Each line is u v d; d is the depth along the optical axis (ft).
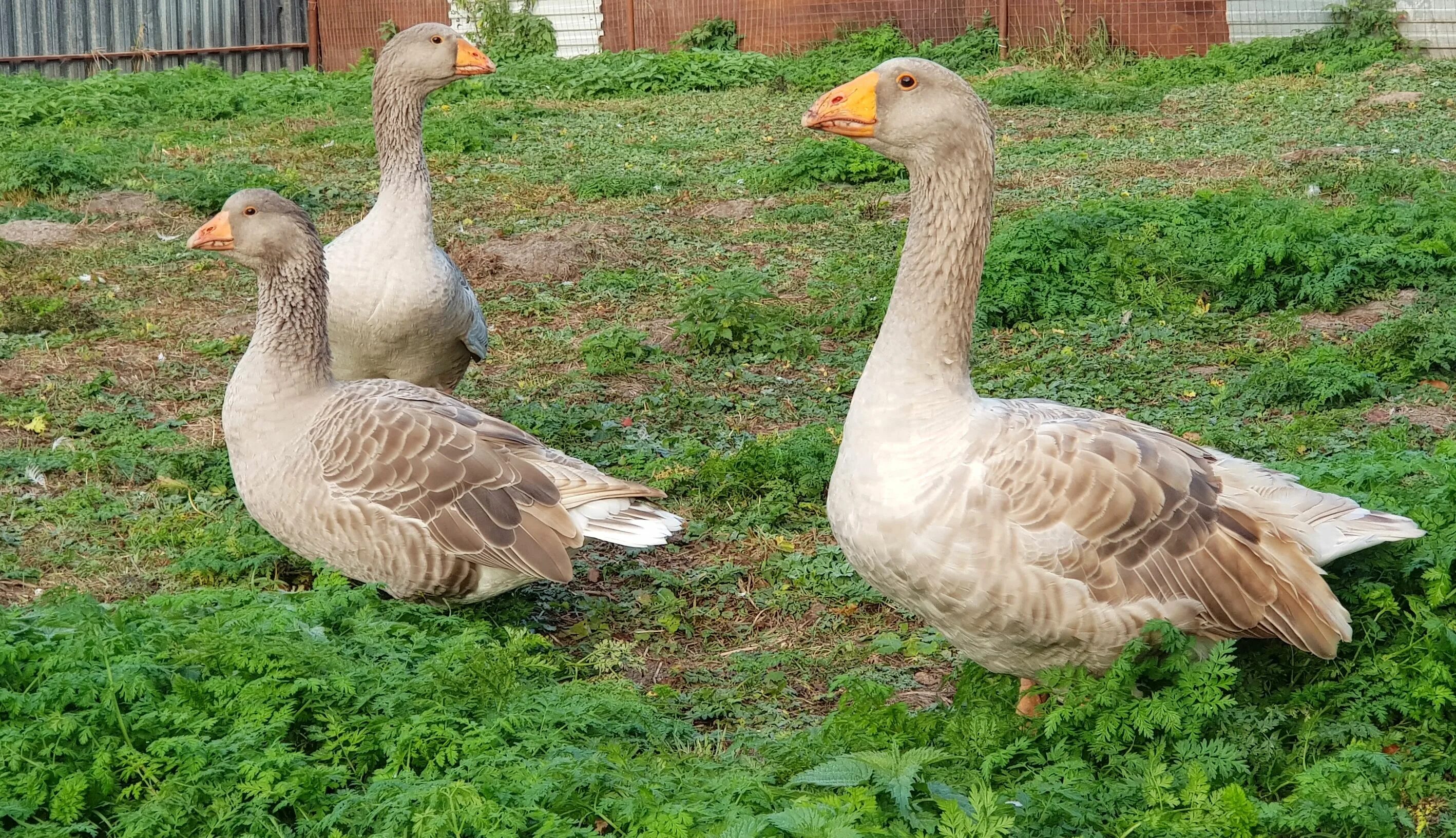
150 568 9.32
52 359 12.13
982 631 7.57
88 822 7.06
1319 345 11.78
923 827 6.79
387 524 8.56
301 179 20.06
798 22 33.50
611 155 22.44
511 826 6.84
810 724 8.16
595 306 14.02
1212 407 11.05
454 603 8.85
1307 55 27.02
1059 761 7.29
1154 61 28.81
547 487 8.65
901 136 7.60
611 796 7.13
